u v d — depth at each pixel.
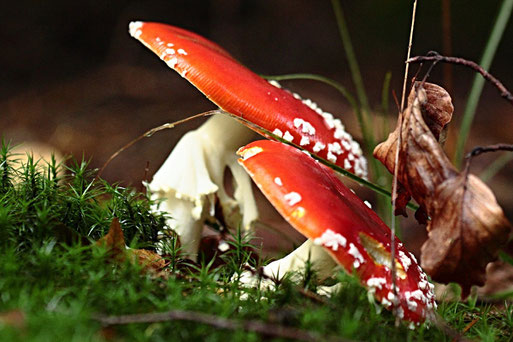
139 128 1.30
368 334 0.54
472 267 0.55
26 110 1.44
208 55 0.62
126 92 1.52
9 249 0.53
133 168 1.15
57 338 0.49
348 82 1.90
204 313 0.52
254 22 2.21
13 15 1.90
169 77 1.65
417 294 0.55
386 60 2.11
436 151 0.56
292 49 2.11
